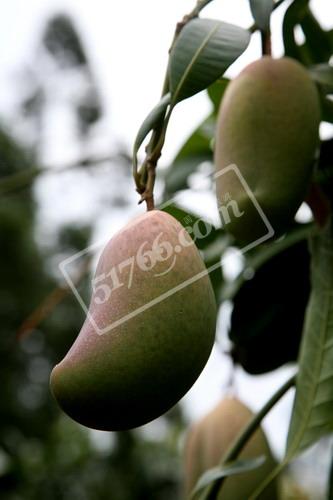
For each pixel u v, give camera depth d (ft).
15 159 21.16
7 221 19.63
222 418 2.98
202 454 2.94
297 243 3.04
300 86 2.22
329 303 2.53
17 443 8.25
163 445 8.34
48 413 17.13
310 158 2.19
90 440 7.72
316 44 2.97
